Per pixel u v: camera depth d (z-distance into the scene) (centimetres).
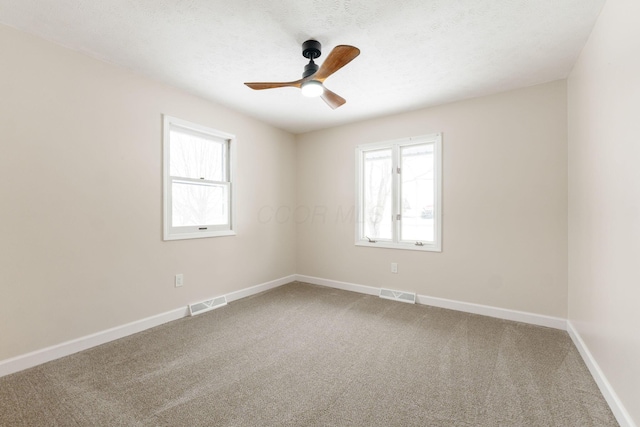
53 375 186
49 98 205
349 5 170
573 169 240
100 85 231
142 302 259
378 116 365
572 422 146
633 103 135
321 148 422
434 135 328
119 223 243
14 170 190
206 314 300
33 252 198
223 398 165
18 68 192
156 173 270
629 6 139
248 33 197
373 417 150
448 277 320
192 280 301
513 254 284
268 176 399
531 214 275
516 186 283
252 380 183
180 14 179
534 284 274
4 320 186
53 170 207
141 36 202
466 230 309
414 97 305
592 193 193
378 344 233
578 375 187
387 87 281
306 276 438
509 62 235
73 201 217
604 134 171
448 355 214
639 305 130
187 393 169
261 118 375
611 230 160
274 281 408
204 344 232
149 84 264
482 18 181
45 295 203
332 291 388
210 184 325
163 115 274
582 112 216
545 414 151
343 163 401
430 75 257
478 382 180
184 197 301
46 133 204
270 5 170
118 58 231
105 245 235
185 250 295
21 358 191
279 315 297
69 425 143
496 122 293
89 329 225
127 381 181
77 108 219
